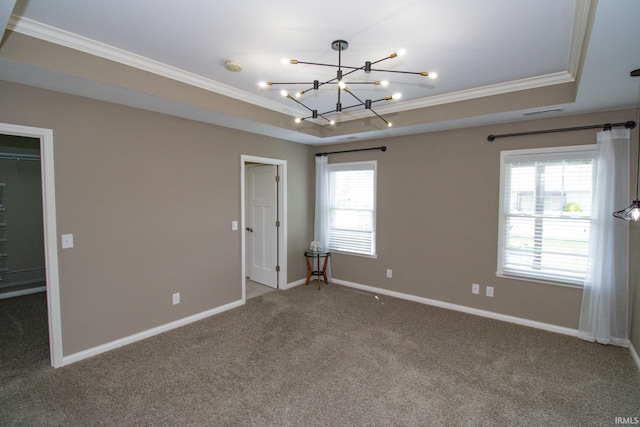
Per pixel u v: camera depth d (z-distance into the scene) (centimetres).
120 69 254
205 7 192
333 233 530
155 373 262
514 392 238
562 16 197
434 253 424
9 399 228
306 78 306
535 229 354
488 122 364
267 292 481
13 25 204
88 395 233
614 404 224
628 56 194
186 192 359
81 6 190
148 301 329
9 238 462
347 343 315
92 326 290
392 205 460
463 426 204
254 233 537
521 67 274
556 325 344
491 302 384
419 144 431
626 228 300
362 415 213
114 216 301
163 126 335
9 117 241
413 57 257
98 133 288
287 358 286
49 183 261
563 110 312
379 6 188
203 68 284
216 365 274
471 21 205
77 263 279
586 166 325
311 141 493
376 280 482
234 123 378
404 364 276
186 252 361
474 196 391
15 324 359
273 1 185
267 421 208
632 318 298
